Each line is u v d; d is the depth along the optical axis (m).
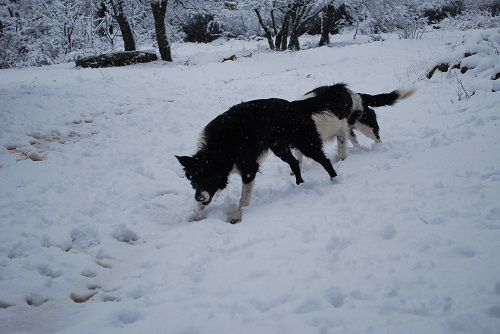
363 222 4.50
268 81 13.99
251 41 29.17
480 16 31.38
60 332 3.30
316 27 33.03
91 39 22.25
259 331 3.00
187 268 4.19
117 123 9.77
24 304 3.76
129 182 6.66
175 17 23.95
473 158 5.68
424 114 8.62
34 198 5.73
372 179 5.81
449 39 20.53
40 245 4.67
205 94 12.59
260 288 3.60
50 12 22.47
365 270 3.59
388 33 28.39
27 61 22.05
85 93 11.77
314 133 6.28
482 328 2.66
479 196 4.54
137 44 23.25
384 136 7.98
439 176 5.36
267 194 6.23
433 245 3.77
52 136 8.71
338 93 6.71
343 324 2.96
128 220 5.42
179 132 9.40
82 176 6.69
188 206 6.05
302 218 4.91
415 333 2.73
